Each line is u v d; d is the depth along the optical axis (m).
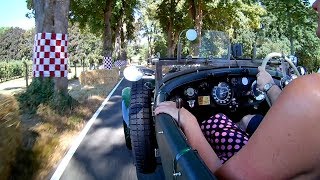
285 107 1.32
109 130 8.69
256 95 3.89
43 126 7.88
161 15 44.97
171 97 3.67
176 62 4.28
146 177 5.09
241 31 46.19
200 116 4.00
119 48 45.94
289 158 1.30
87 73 24.73
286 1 20.75
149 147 4.15
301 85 1.30
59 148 6.79
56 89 11.12
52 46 11.34
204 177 1.40
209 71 3.97
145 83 4.39
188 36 4.47
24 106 10.08
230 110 4.02
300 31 40.06
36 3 11.60
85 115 10.87
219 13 33.41
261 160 1.38
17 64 43.94
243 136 2.60
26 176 5.02
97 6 34.50
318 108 1.25
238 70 3.96
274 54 2.85
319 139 1.25
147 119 4.14
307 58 45.12
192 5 32.16
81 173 5.52
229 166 1.50
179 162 1.70
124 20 50.53
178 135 2.01
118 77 29.70
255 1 34.47
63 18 11.54
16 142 4.79
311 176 1.30
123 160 6.12
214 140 2.64
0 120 4.21
